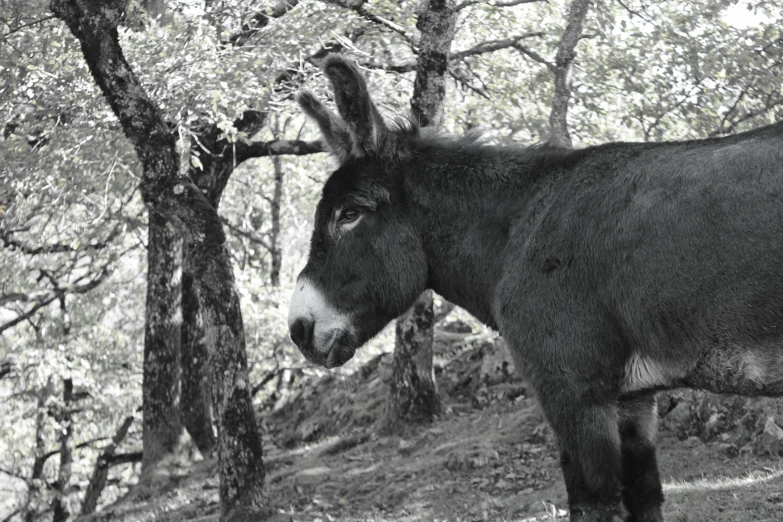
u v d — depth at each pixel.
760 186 3.18
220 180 14.27
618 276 3.46
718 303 3.21
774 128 3.29
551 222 3.70
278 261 20.75
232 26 12.93
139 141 8.39
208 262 8.53
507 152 4.14
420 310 12.01
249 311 16.72
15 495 23.69
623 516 3.54
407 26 13.02
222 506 8.52
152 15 11.56
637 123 12.53
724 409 8.42
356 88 4.07
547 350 3.60
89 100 11.69
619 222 3.48
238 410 8.50
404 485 9.49
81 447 21.11
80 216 16.34
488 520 7.55
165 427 13.35
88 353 18.58
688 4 11.79
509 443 9.86
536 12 13.69
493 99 13.74
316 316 4.18
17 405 20.78
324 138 4.34
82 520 11.66
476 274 4.07
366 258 4.17
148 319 13.67
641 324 3.42
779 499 6.07
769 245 3.11
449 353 14.78
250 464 8.50
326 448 12.18
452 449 10.30
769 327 3.12
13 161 12.52
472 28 13.99
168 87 11.20
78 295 18.64
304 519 8.70
